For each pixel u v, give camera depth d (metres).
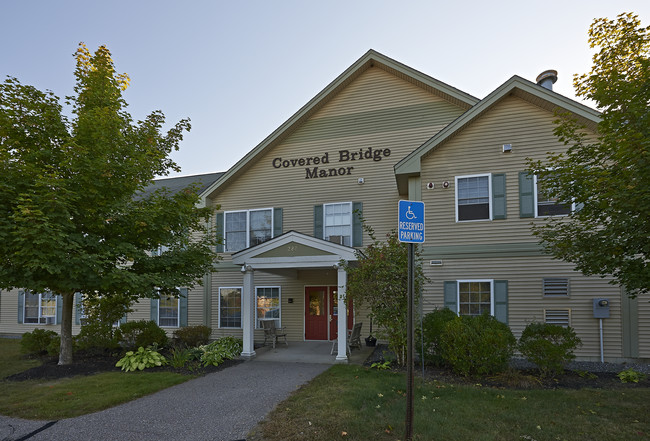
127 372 9.04
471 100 12.29
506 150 10.89
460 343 7.91
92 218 8.58
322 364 9.80
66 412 6.19
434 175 11.47
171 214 9.67
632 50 6.13
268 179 14.60
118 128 9.33
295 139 14.42
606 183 5.60
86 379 8.31
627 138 5.31
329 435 4.96
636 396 6.54
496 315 10.59
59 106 8.96
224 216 14.98
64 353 10.02
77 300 16.66
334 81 13.69
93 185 8.49
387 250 9.09
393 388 7.05
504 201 10.84
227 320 14.59
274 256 10.86
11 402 6.76
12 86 8.33
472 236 11.01
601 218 5.97
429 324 8.99
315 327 13.77
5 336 17.41
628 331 9.72
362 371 8.62
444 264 11.13
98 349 11.95
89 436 5.22
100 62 9.88
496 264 10.77
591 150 6.14
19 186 7.73
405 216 4.52
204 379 8.37
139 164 9.57
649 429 5.12
